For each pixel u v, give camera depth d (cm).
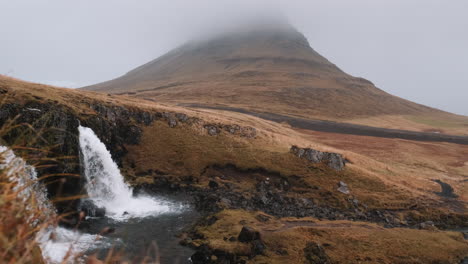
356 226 3625
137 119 6050
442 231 3825
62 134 3828
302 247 2855
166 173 5194
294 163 5581
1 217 338
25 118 3562
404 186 5538
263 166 5459
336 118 19188
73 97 5347
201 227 3372
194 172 5278
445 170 7656
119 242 2820
